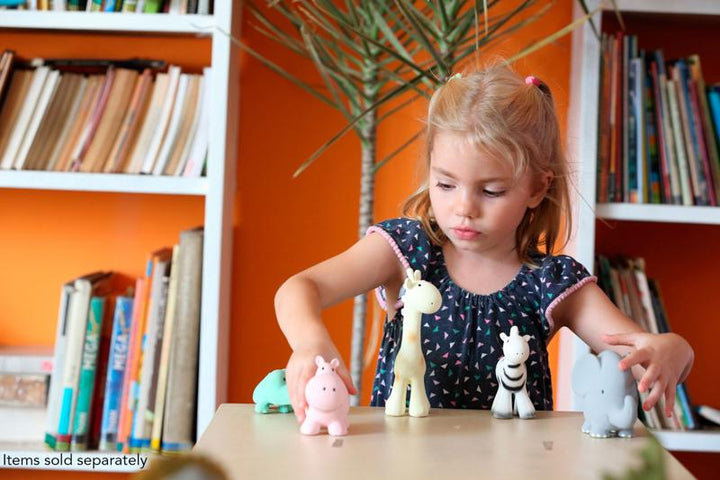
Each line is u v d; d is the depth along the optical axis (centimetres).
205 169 160
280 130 181
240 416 84
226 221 163
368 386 184
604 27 181
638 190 163
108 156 158
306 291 100
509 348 86
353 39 159
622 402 78
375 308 178
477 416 87
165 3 158
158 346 158
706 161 164
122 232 182
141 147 158
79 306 158
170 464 51
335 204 182
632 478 48
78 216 182
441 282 114
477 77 108
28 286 181
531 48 143
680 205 163
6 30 171
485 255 115
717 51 184
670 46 183
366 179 160
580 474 67
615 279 167
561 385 175
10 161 156
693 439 162
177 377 155
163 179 155
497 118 101
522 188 105
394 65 173
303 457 70
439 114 104
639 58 165
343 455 71
